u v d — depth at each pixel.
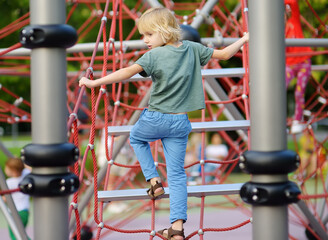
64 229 5.37
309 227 11.67
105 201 6.90
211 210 17.72
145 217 16.58
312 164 23.94
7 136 53.06
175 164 6.45
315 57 26.03
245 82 8.46
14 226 7.92
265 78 5.07
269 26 5.06
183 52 6.34
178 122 6.32
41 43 5.23
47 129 5.33
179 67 6.28
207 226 14.38
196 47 6.52
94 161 6.46
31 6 5.38
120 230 6.55
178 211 6.39
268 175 5.07
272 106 5.07
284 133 5.13
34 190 5.21
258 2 5.08
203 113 8.80
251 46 5.14
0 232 14.62
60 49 5.37
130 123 9.30
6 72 14.47
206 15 10.20
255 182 5.12
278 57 5.08
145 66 6.13
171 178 6.47
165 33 6.26
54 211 5.31
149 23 6.29
